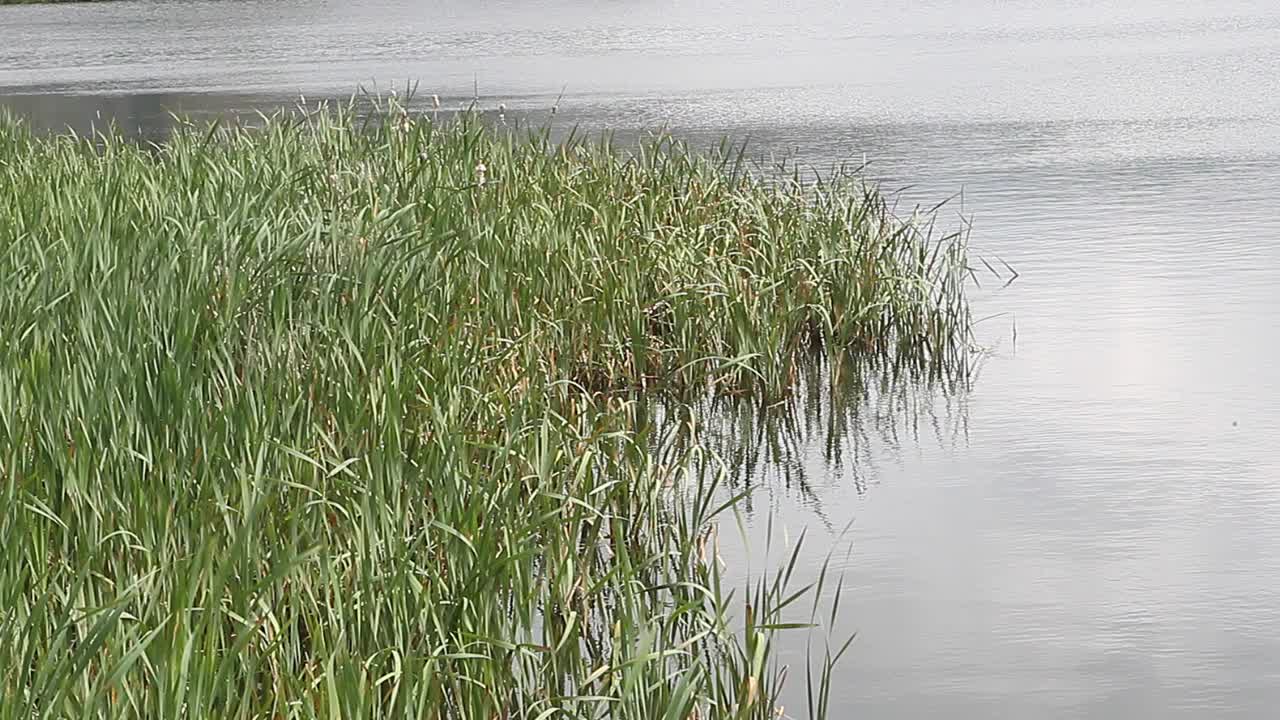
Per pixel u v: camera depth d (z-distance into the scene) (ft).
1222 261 53.11
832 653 23.50
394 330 28.91
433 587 20.18
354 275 30.78
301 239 30.81
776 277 40.73
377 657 17.84
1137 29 172.45
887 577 26.68
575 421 30.53
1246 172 72.79
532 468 24.50
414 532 21.84
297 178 40.24
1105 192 68.18
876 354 41.60
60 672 15.29
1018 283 50.52
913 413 37.14
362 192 39.55
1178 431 35.04
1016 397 38.17
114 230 32.83
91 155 48.39
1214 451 33.53
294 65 140.36
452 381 27.40
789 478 32.45
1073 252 55.26
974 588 26.11
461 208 37.96
